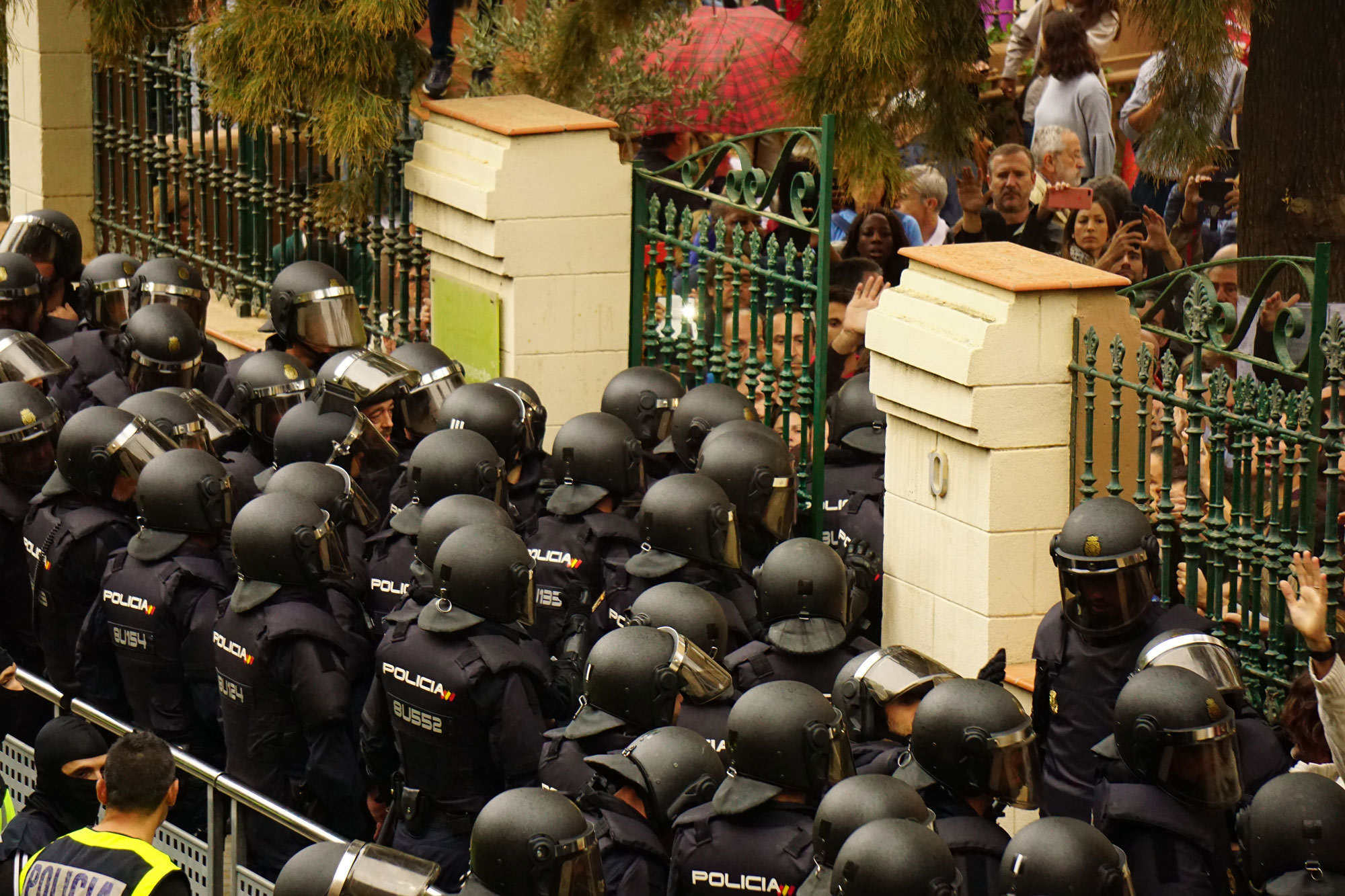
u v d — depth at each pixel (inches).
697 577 1126.4
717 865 856.9
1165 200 1845.5
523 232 1494.8
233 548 1100.5
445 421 1258.0
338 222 1667.1
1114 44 2047.2
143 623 1152.2
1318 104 1413.6
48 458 1307.8
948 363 1125.7
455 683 1011.9
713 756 902.4
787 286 1327.5
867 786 819.4
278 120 1653.5
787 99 1519.4
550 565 1206.9
